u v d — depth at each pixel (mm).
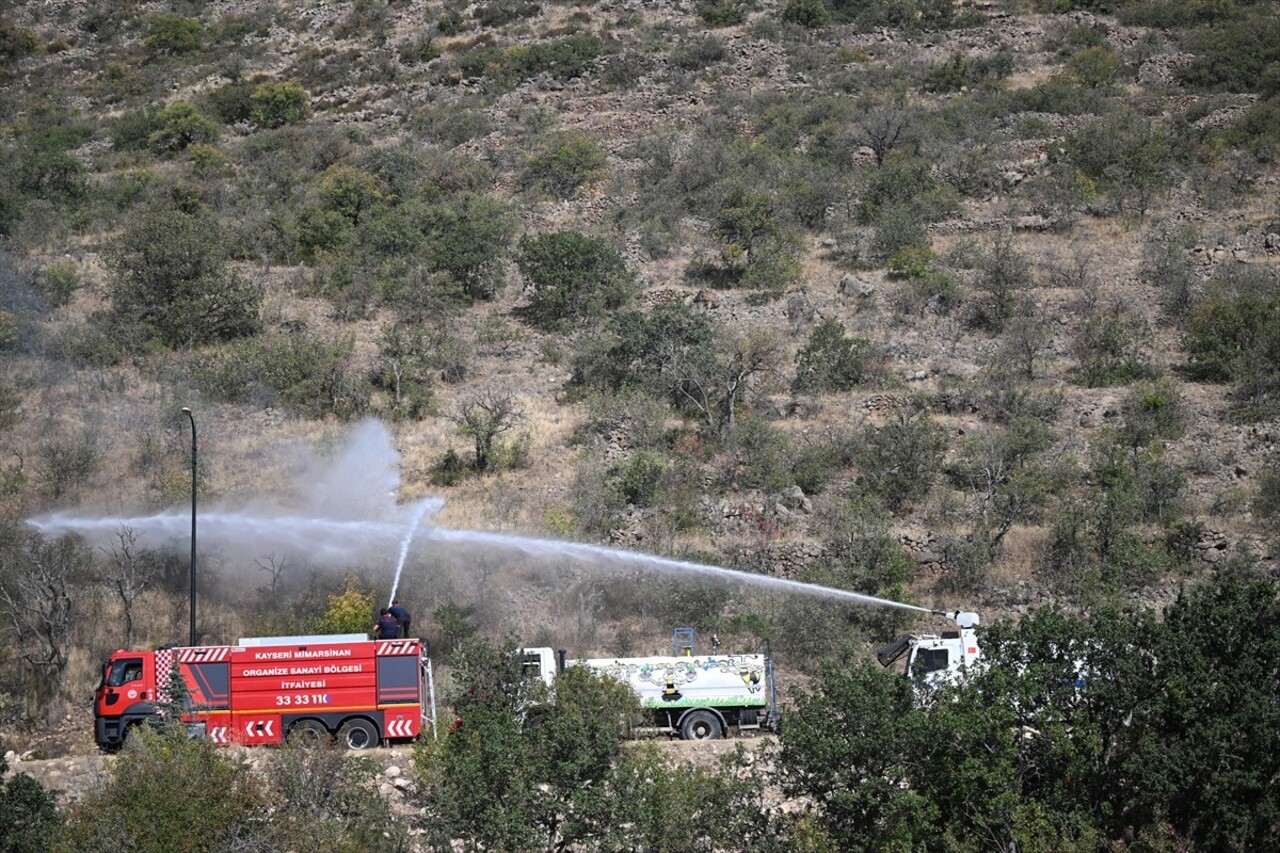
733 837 42531
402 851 43375
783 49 163875
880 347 92250
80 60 181500
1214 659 43781
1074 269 104688
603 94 155625
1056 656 44938
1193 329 91750
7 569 64938
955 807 41781
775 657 62062
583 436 80875
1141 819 42219
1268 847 41531
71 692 59938
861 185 123000
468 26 178625
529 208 122875
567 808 42219
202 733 50031
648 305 102938
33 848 40500
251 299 100125
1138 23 166750
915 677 48125
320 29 184500
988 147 131250
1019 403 83125
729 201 111500
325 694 52500
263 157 141250
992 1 178500
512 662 50062
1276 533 68250
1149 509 70875
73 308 102062
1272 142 127438
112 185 134000
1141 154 122125
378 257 110312
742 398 85688
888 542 66688
